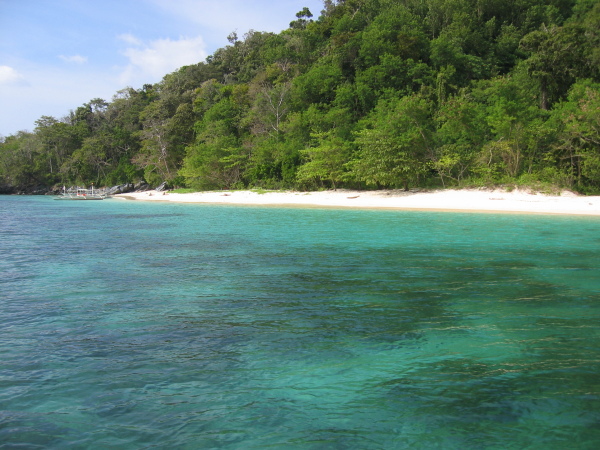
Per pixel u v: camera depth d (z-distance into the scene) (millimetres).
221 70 98375
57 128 89312
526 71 44594
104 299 8094
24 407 4207
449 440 3633
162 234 18109
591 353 5398
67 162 84000
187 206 38625
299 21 96250
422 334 6113
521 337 5965
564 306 7414
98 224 22766
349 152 40406
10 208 37812
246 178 54250
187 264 11484
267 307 7496
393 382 4684
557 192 29406
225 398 4375
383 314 7039
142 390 4543
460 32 54938
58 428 3850
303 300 7918
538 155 33469
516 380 4691
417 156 37562
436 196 32812
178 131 70562
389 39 54312
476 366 5059
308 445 3580
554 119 34031
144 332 6273
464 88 44375
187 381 4727
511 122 32562
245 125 60219
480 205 28562
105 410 4156
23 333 6250
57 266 11312
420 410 4109
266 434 3750
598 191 29797
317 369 5012
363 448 3531
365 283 9203
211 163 54781
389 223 21156
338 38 58031
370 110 46969
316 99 54688
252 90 65000
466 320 6715
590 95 32188
